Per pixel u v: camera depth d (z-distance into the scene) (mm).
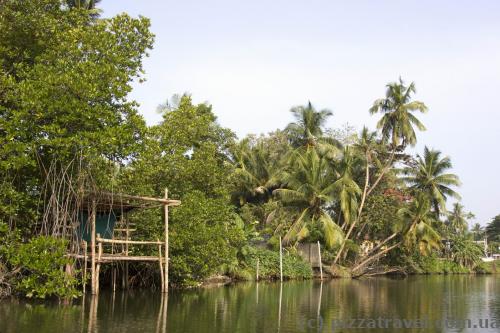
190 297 21797
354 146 47812
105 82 18078
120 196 19984
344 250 44969
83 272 20297
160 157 27000
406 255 52188
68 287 17641
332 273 42750
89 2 33500
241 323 15047
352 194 42719
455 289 31469
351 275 44438
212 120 41688
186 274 25266
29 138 17625
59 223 18234
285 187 46656
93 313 15930
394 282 39031
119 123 19406
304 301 21938
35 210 19156
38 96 16672
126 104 19422
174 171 27422
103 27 19500
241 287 29297
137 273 25281
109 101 18922
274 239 39938
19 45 19297
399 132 46750
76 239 19484
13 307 16594
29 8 18766
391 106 47250
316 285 33188
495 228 99062
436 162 49656
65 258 17375
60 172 18328
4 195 17344
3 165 16219
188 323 14680
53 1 19906
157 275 25266
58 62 18328
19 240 18641
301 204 42344
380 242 50094
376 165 49062
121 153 18719
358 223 48438
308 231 40188
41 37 19203
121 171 22828
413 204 47062
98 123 18078
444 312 18844
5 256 17469
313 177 41406
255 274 35500
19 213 19062
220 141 41469
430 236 45219
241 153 46469
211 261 26219
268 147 50656
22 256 16484
